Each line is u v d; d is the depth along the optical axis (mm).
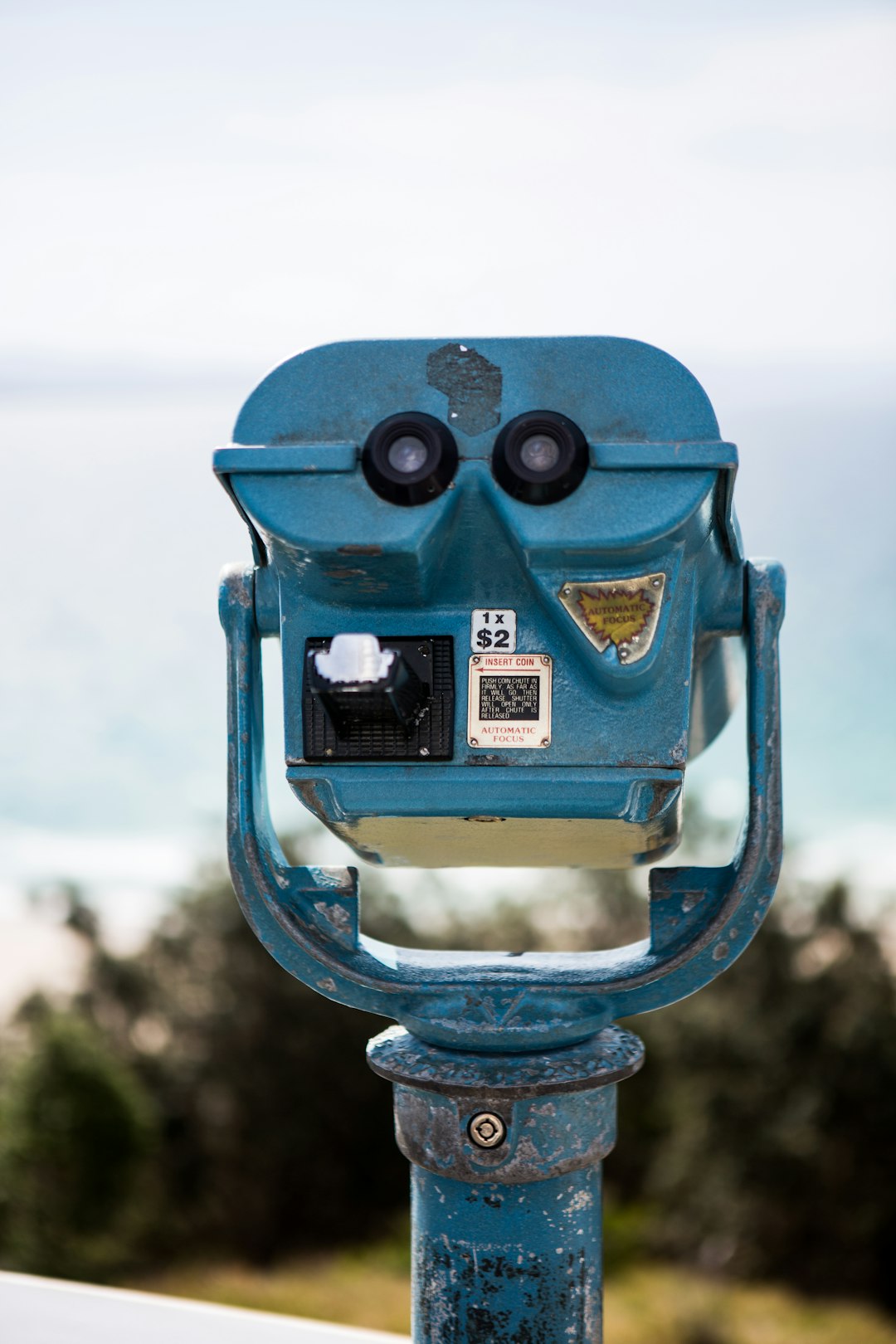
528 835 1689
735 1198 9367
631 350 1486
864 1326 8711
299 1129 10258
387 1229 10227
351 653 1450
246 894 1703
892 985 9555
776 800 1647
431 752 1555
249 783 1697
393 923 10836
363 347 1507
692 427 1475
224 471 1507
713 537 1604
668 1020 9836
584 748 1548
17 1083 9719
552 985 1658
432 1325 1676
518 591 1568
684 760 1546
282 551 1537
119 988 10914
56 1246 9477
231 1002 10484
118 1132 9680
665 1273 9422
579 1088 1626
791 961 9641
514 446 1461
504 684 1562
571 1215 1660
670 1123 9953
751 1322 8812
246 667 1708
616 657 1506
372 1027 10336
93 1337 2291
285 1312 9367
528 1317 1637
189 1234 10047
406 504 1473
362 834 1718
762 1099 9422
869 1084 9266
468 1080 1619
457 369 1493
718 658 1888
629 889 11141
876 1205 9156
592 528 1462
